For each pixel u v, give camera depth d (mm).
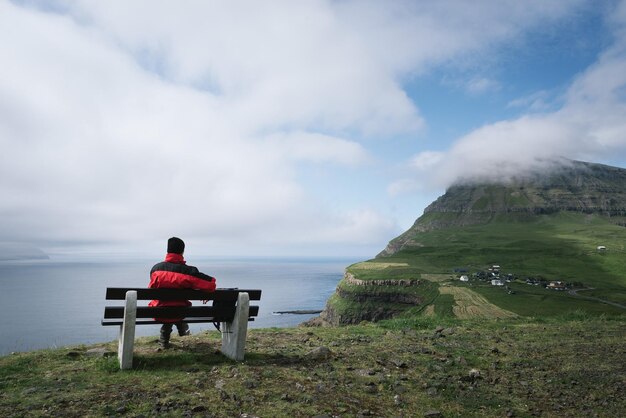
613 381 6875
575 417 5391
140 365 6750
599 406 5789
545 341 9977
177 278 7105
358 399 5676
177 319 7137
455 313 153625
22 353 7766
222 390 5652
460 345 9328
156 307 6969
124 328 6547
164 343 8023
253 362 7215
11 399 5117
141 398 5250
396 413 5266
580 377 7074
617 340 10117
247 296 7367
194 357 7391
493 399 5945
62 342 143625
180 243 7582
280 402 5348
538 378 7023
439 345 9242
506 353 8680
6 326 195250
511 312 147750
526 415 5414
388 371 7086
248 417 4809
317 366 7172
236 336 7281
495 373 7258
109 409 4828
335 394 5793
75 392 5418
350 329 11555
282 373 6605
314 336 10164
